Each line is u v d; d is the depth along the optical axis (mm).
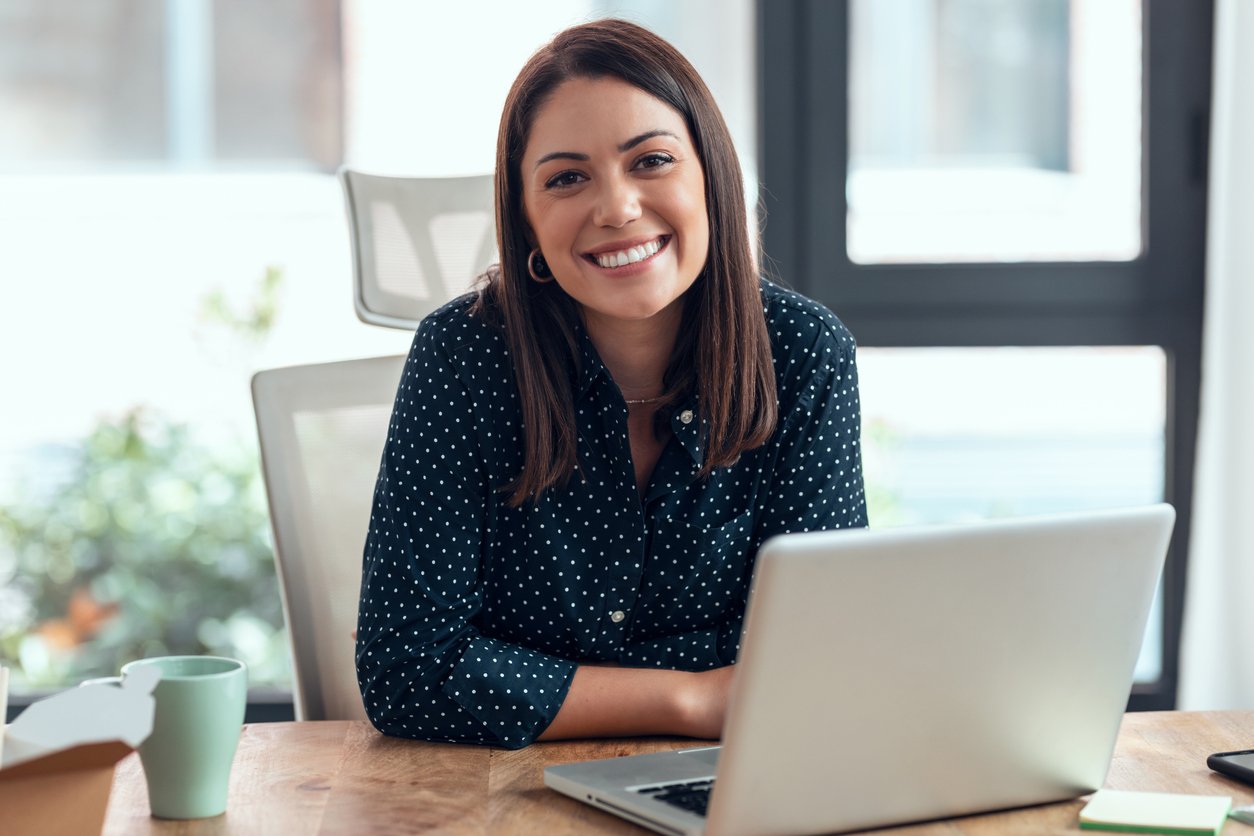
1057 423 2752
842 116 2652
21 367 2857
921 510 2775
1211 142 2607
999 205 2695
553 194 1309
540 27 2764
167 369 2891
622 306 1311
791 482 1424
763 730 918
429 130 2799
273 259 2846
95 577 2953
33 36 2781
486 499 1383
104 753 885
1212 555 2539
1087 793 1067
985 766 1011
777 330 1438
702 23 2709
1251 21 2436
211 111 2807
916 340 2686
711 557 1396
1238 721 1296
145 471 2934
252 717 2760
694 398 1392
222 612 2984
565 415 1357
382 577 1327
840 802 967
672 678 1270
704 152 1340
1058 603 989
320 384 1661
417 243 1758
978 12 2691
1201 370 2666
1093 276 2672
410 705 1254
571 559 1387
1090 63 2689
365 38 2789
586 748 1234
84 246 2832
